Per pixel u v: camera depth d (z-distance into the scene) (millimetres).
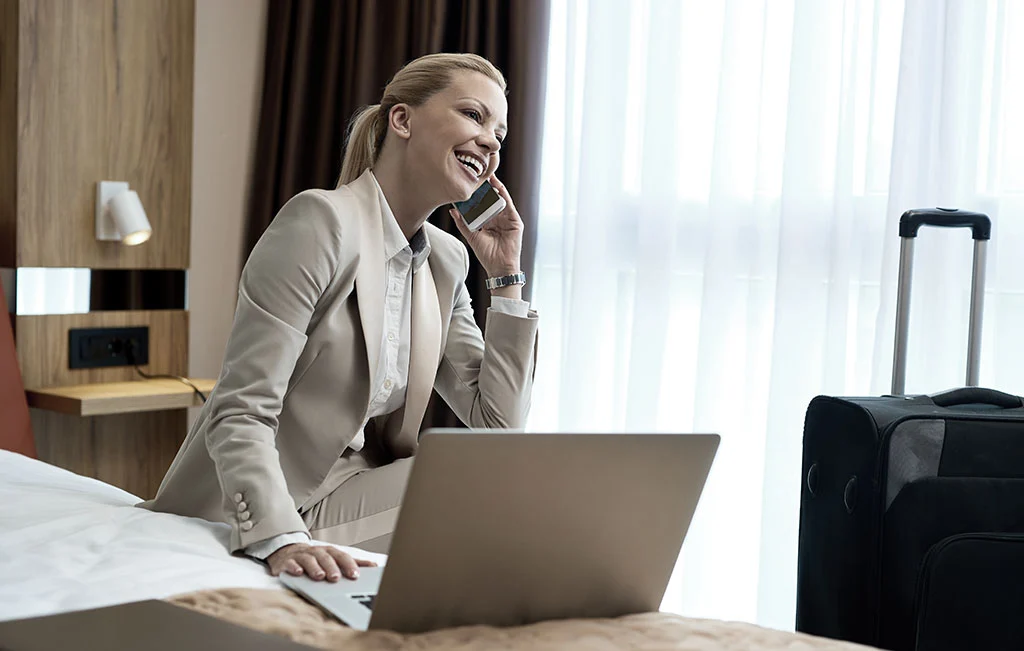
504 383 1975
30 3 2773
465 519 992
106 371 3035
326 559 1268
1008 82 2432
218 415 1503
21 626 891
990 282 2455
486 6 3020
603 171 2895
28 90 2785
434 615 1030
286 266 1587
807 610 1885
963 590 1655
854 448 1773
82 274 2955
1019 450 1731
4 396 2658
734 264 2742
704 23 2814
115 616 931
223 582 1198
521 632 1020
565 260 2941
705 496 2736
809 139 2607
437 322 1915
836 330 2570
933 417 1724
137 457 3139
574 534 1062
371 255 1717
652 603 1157
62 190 2885
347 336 1700
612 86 2873
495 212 2031
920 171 2477
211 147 3367
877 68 2543
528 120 2932
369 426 1957
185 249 3193
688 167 2846
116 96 2982
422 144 1814
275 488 1394
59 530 1411
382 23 3205
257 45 3463
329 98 3283
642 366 2816
